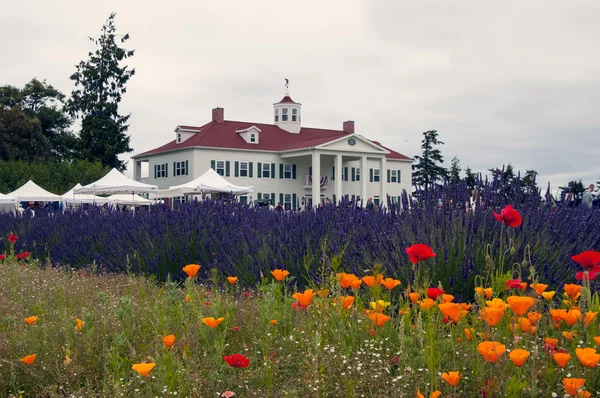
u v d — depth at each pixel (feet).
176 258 29.94
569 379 8.79
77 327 14.78
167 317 15.62
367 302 16.57
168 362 11.12
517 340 9.98
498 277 12.90
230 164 204.44
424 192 21.68
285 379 12.03
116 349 13.62
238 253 27.09
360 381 10.55
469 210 20.25
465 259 17.85
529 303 9.72
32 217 54.34
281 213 31.73
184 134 210.59
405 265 18.33
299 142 218.18
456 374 9.04
